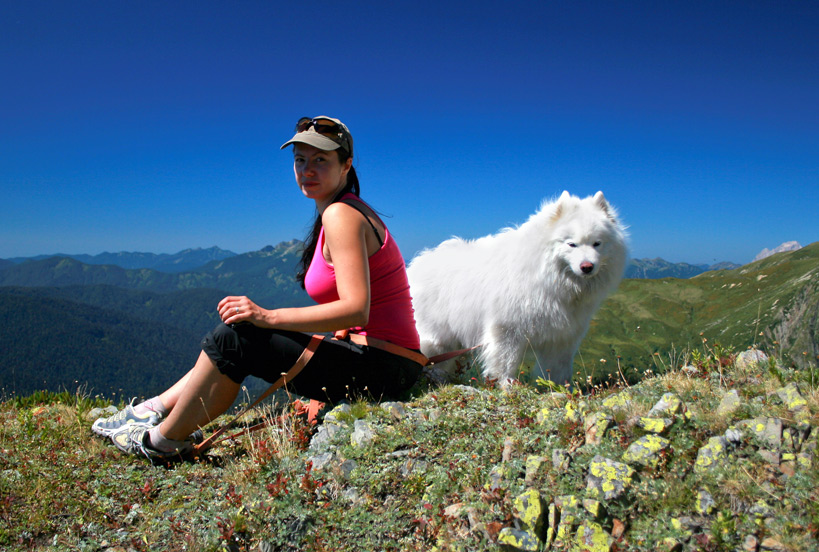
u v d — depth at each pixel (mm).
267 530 2672
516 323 5375
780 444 2518
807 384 3178
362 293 3246
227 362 3279
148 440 3473
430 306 6203
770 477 2357
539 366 5645
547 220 5344
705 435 2715
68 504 3045
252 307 3176
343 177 3799
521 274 5316
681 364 4078
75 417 4422
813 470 2342
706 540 2154
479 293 5668
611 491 2385
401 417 3562
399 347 3742
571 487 2514
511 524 2377
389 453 3162
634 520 2318
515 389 4055
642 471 2537
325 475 3041
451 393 4047
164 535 2797
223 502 2992
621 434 2799
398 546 2529
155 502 3098
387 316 3711
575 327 5555
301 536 2645
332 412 3721
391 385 3842
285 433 3709
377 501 2818
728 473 2402
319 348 3467
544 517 2346
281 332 3363
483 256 5820
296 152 3658
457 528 2477
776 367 3486
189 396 3311
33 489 3139
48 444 3770
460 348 6199
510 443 2961
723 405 2977
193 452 3609
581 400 3467
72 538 2799
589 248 5152
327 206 3662
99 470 3426
